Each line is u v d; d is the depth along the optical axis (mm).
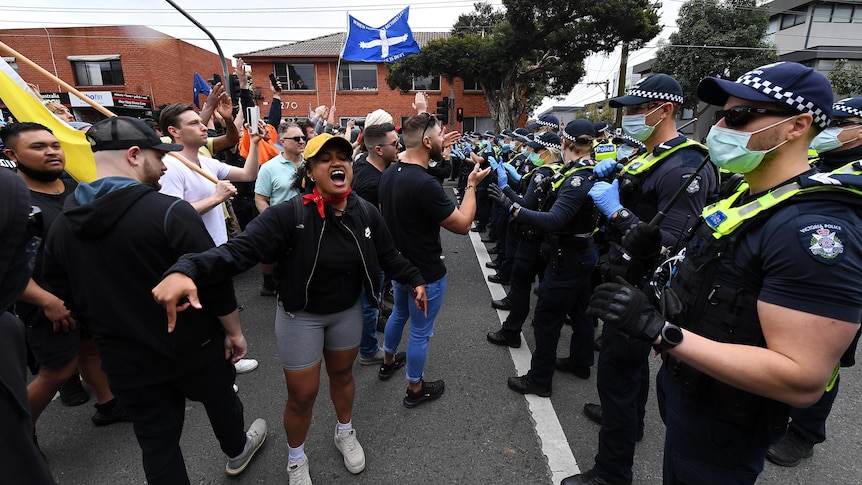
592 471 2057
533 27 16875
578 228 2471
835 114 2381
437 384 2805
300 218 1749
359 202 1951
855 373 3094
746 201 1156
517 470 2170
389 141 3227
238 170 3434
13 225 836
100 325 1538
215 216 3033
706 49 17891
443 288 2549
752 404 1101
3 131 2146
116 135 1541
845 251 902
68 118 3686
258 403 2715
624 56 17062
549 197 2936
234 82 5172
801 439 2279
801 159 1088
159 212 1527
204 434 2445
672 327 1032
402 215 2393
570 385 2943
